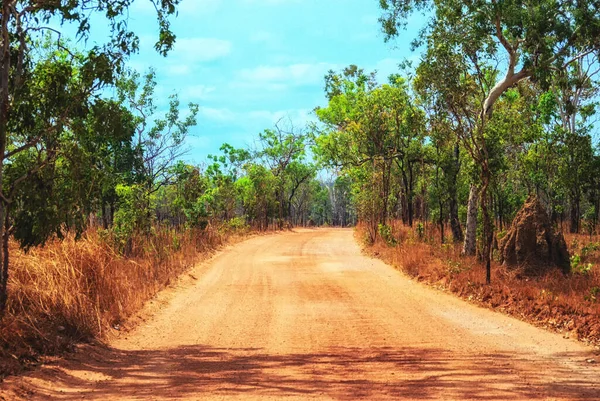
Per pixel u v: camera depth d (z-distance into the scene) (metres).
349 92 51.84
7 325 8.88
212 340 10.88
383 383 7.38
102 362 9.01
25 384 7.12
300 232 53.41
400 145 38.34
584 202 40.12
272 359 9.12
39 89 10.34
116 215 22.38
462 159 29.42
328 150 44.38
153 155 31.73
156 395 6.99
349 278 20.09
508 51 19.56
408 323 12.11
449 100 16.75
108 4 10.45
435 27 17.56
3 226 10.08
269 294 16.88
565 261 15.37
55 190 10.52
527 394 6.72
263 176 55.03
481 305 13.97
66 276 11.19
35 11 10.38
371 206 33.28
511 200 32.19
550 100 36.31
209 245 30.81
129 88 29.30
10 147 12.36
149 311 13.80
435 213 36.19
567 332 10.82
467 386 7.11
